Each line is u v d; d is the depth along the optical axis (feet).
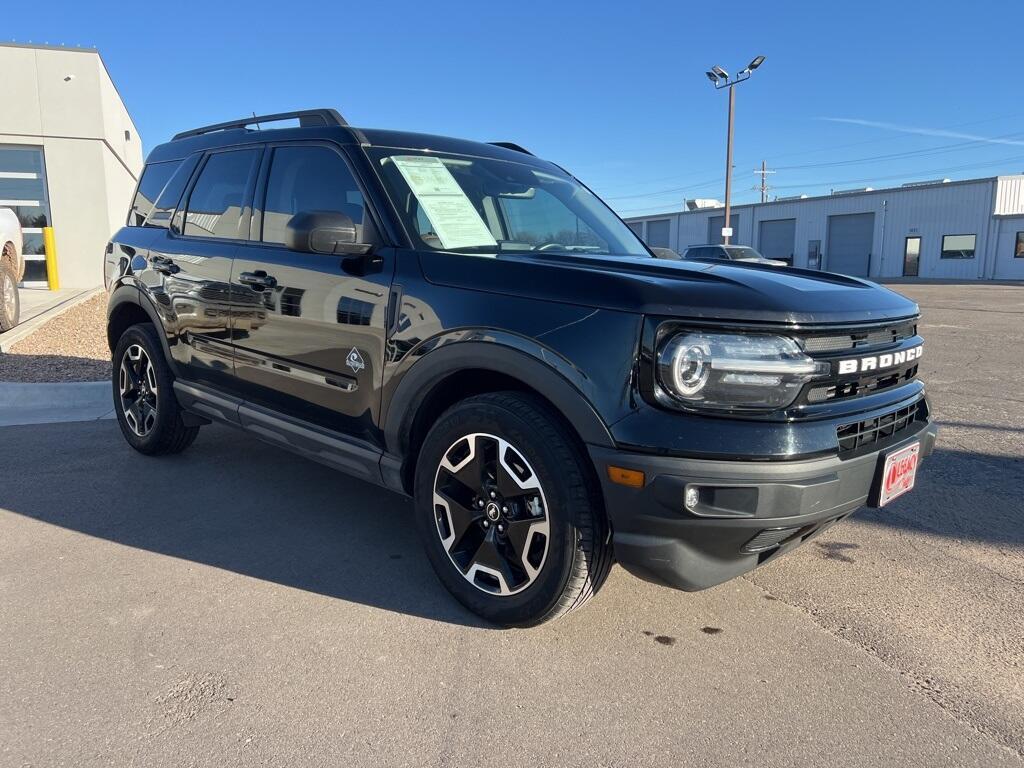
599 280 8.46
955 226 134.72
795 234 161.38
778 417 7.84
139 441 16.08
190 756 7.05
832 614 10.11
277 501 13.88
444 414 9.57
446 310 9.43
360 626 9.50
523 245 11.53
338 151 11.56
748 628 9.70
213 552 11.63
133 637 9.13
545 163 14.39
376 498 14.11
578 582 8.58
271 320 11.93
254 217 12.83
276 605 10.00
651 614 10.00
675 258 13.00
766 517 7.72
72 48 47.60
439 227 10.82
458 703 7.96
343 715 7.71
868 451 8.52
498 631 9.42
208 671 8.45
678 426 7.76
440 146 12.34
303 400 11.62
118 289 16.08
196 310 13.62
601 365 8.10
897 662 8.96
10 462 15.99
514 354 8.68
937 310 59.82
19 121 47.06
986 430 19.86
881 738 7.54
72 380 22.75
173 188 15.35
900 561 11.83
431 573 11.02
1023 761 7.22
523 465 8.81
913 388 9.78
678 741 7.43
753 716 7.86
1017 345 37.37
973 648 9.29
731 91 110.11
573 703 8.01
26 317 34.22
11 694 7.94
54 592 10.25
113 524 12.67
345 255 10.43
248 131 13.92
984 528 13.16
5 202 47.80
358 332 10.45
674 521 7.80
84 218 49.32
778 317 7.85
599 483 8.41
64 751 7.07
